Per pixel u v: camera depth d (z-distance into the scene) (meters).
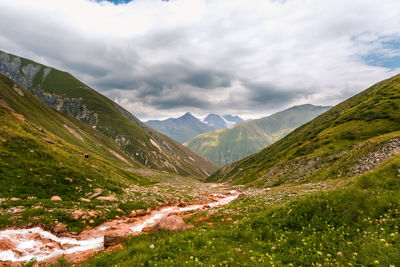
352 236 9.96
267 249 10.48
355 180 19.00
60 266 12.80
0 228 18.88
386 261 6.65
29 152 37.56
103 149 197.88
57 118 177.50
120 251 11.83
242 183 114.62
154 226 18.59
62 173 36.81
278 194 33.31
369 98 134.88
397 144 42.59
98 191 37.12
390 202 11.35
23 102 141.88
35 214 22.66
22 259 15.34
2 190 26.55
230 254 9.76
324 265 7.67
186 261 9.01
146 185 79.62
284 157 102.19
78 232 22.69
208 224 21.58
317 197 14.88
